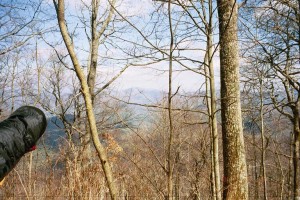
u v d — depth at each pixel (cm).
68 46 238
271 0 749
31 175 520
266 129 1091
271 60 834
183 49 452
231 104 697
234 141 705
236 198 692
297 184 1088
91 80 1012
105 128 779
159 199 388
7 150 119
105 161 242
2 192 512
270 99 1016
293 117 1070
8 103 1008
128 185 531
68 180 498
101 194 507
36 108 129
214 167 501
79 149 567
